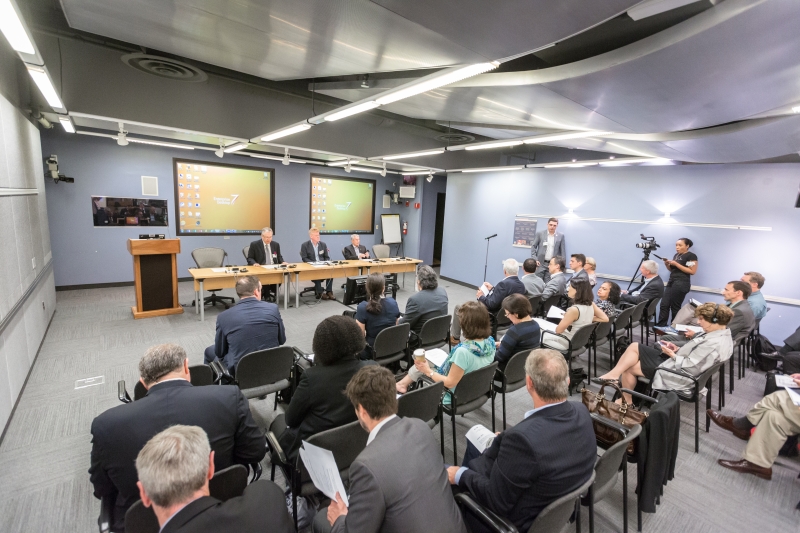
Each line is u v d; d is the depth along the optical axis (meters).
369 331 3.11
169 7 2.12
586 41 2.42
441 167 7.83
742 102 2.36
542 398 1.42
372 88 3.64
